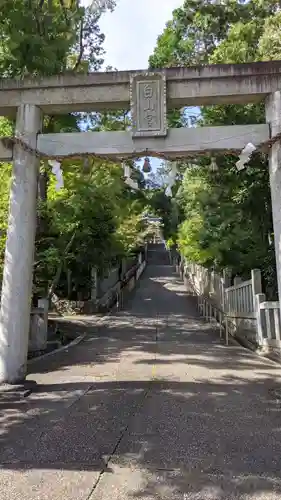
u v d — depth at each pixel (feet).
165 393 20.80
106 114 42.83
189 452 13.30
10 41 23.73
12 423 16.24
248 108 37.14
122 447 13.70
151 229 141.79
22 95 23.24
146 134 22.25
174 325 49.90
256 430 15.44
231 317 44.52
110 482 11.25
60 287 69.41
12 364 21.17
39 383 23.12
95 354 32.78
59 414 17.37
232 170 40.63
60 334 43.45
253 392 21.09
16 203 22.33
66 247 47.16
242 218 44.01
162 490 10.84
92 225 53.72
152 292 84.43
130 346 36.60
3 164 36.11
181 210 92.58
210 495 10.61
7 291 21.65
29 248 22.34
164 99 22.34
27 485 11.07
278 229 21.58
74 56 41.22
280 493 10.71
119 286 77.25
